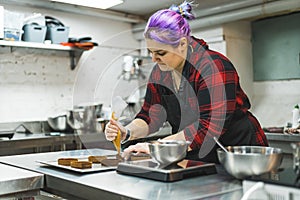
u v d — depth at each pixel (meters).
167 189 1.27
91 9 4.31
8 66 3.86
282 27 4.25
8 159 2.09
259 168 1.22
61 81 4.24
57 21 3.90
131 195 1.20
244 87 4.45
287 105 4.15
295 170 1.24
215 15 3.98
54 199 1.67
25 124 3.89
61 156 2.09
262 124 4.25
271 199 1.11
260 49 4.48
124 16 4.65
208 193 1.21
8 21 3.50
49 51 4.00
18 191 1.52
